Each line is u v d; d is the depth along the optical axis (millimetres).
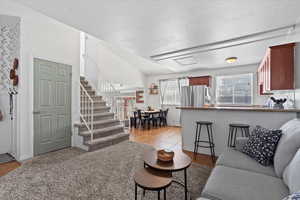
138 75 7301
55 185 2004
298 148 1363
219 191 1195
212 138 3141
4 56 3076
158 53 3496
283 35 2527
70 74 3699
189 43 2854
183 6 1732
